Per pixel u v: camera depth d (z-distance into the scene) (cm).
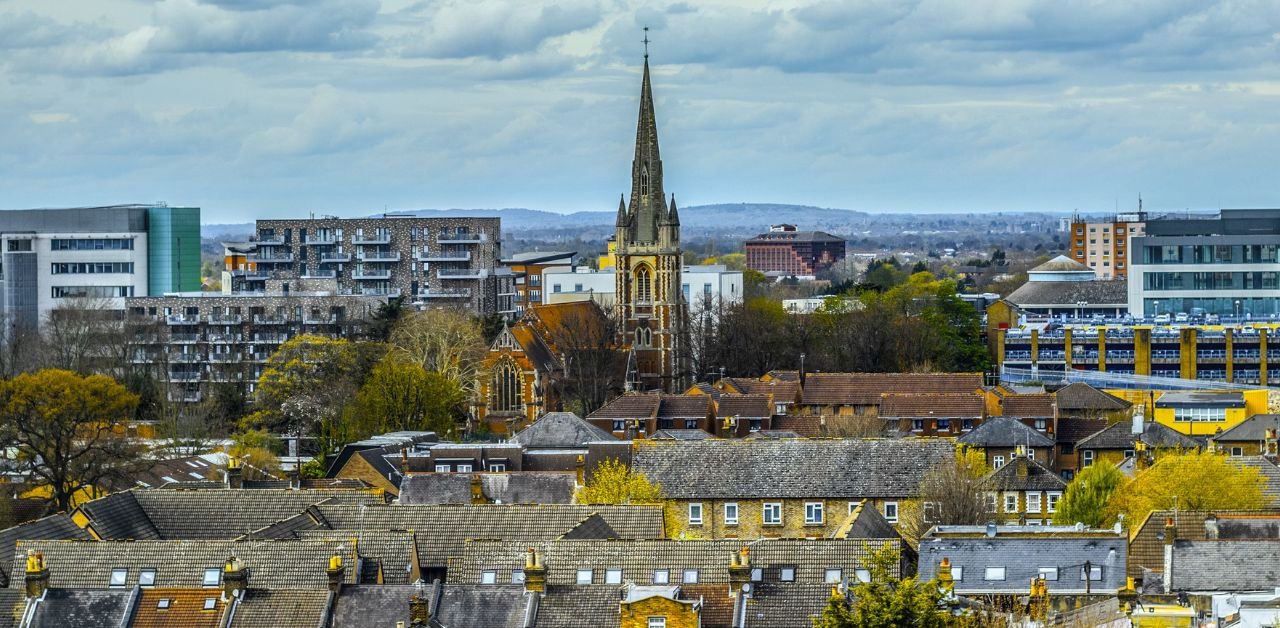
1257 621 16500
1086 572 19688
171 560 18425
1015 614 17988
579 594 16912
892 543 18462
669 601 16300
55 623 16925
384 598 16988
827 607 15875
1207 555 19300
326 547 18350
